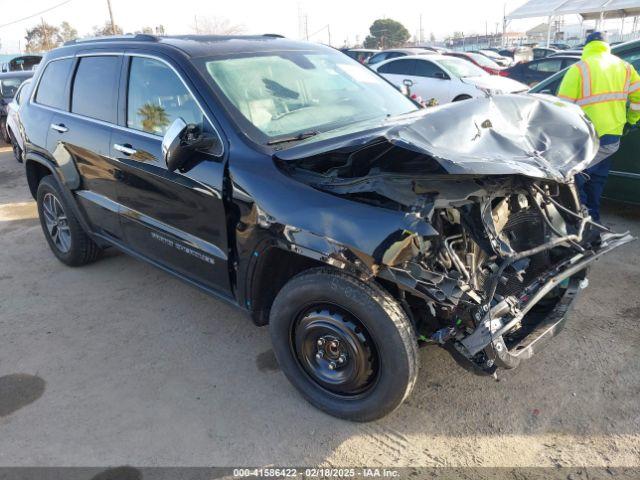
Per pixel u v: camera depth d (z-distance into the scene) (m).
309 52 3.96
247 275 3.03
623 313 3.82
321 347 2.87
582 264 3.06
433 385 3.17
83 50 4.34
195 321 4.04
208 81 3.24
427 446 2.73
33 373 3.47
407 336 2.54
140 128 3.65
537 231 3.11
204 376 3.37
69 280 4.82
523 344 2.75
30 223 6.55
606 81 4.61
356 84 3.88
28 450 2.82
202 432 2.90
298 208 2.66
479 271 2.71
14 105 9.64
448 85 11.52
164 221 3.55
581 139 2.89
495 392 3.09
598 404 2.95
